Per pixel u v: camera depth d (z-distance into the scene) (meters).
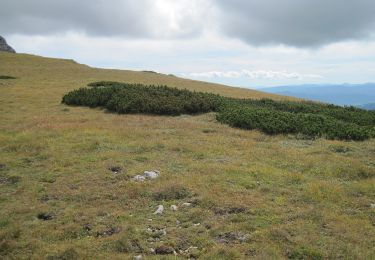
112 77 48.66
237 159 14.02
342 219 8.95
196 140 16.73
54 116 21.83
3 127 18.64
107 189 10.88
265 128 18.83
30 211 9.49
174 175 11.86
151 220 8.98
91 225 8.74
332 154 14.87
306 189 10.84
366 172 12.55
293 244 7.80
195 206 9.77
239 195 10.35
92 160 13.43
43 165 13.09
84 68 57.66
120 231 8.38
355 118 23.72
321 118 20.42
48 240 8.13
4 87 35.22
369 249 7.65
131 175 11.84
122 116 22.11
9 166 13.02
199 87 45.53
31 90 33.78
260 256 7.30
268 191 10.82
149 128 19.02
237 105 24.69
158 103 23.48
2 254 7.59
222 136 17.72
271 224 8.74
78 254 7.43
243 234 8.27
